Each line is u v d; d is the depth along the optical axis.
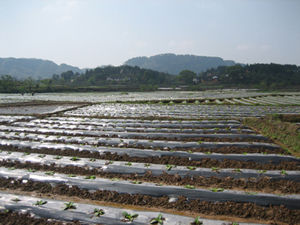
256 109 26.48
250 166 8.93
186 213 6.09
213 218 5.86
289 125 14.16
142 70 146.25
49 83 95.19
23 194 7.20
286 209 5.97
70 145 11.51
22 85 69.88
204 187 7.44
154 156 10.12
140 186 7.07
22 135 13.91
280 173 7.73
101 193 7.06
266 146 10.98
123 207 6.48
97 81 123.94
